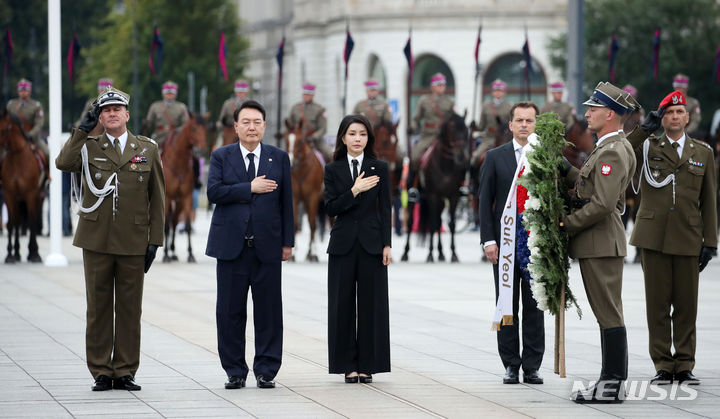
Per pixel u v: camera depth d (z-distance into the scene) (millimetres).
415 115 37062
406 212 51469
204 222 58156
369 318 16359
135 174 15852
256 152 16344
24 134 34031
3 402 14859
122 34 86188
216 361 18000
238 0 117375
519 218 16078
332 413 14281
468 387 16000
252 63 113375
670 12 73938
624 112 14992
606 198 14688
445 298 26281
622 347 14953
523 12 84062
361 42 88250
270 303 16078
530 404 14844
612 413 14312
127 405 14727
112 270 15828
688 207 16422
